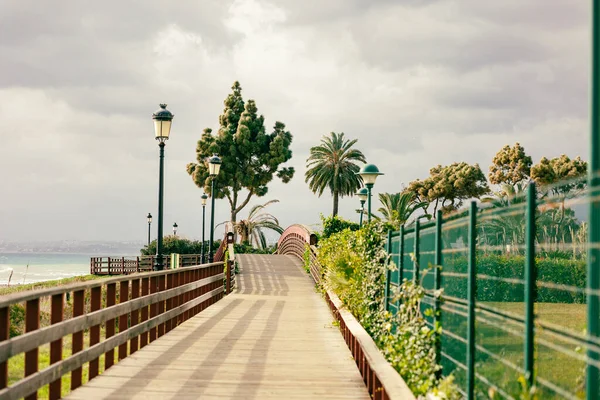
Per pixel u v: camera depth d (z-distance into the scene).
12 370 10.27
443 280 6.59
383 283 10.05
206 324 14.29
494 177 74.25
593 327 3.09
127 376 8.48
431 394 5.82
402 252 8.21
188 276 15.16
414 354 6.80
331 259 15.98
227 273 23.80
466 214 5.60
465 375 5.84
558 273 14.08
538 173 60.19
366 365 8.24
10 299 5.49
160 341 11.63
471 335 5.11
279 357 10.14
